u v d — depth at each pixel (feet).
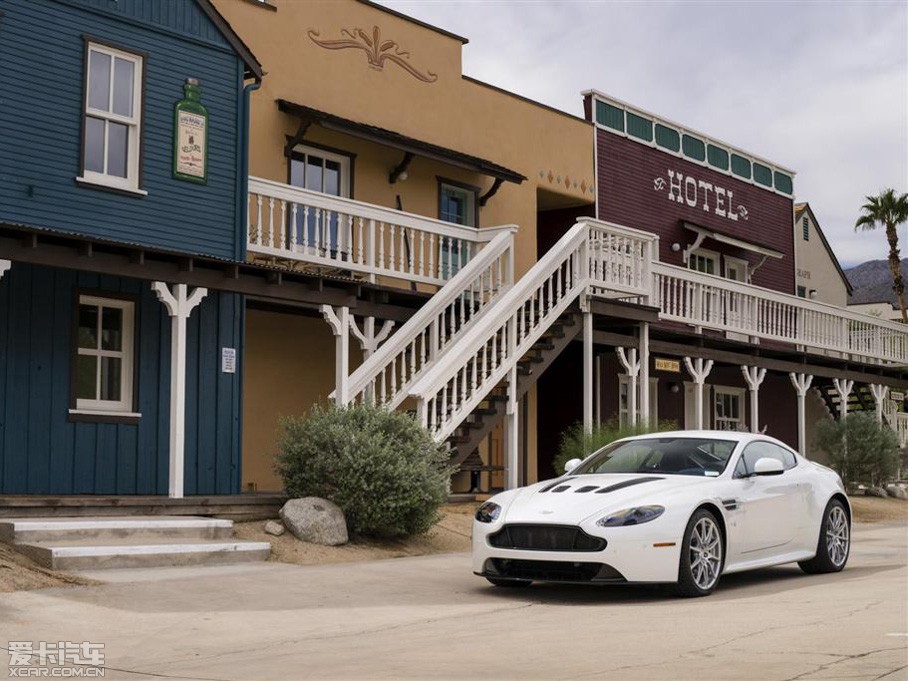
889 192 173.47
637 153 91.81
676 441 37.35
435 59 73.15
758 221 108.58
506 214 77.56
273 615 29.07
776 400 108.17
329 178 66.13
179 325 45.06
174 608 29.32
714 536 33.22
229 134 52.54
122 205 47.98
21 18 45.29
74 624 26.68
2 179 44.29
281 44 63.26
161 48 49.98
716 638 24.13
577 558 31.32
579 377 80.18
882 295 259.39
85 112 47.03
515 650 23.58
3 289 43.80
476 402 56.80
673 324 83.35
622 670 20.68
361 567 38.29
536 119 81.05
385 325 61.72
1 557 33.14
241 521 43.75
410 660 22.76
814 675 19.51
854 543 51.21
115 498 40.70
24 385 44.16
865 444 87.97
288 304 60.34
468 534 48.96
